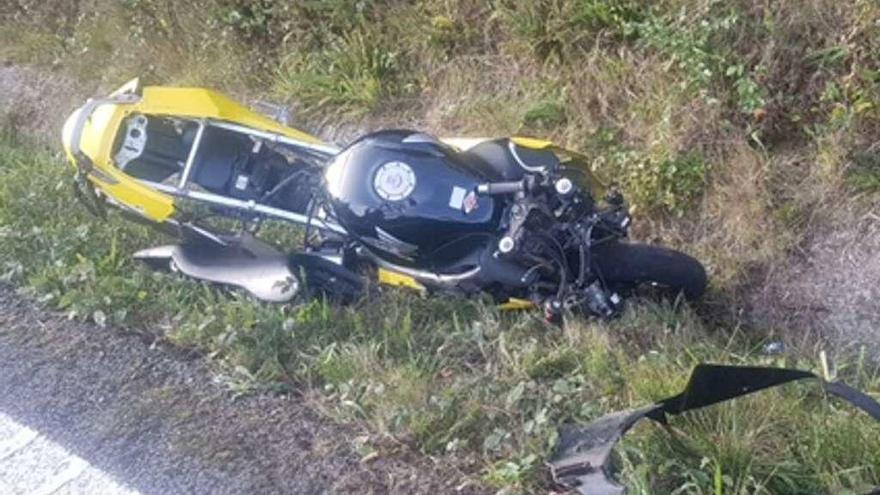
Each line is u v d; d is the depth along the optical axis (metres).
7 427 2.75
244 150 3.23
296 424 2.61
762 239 3.01
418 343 2.84
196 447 2.58
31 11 4.79
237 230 3.33
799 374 2.22
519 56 3.59
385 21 3.86
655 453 2.31
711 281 3.02
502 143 2.93
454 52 3.73
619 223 2.81
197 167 3.21
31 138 4.46
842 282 2.90
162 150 3.26
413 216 2.81
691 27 3.23
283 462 2.50
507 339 2.78
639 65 3.33
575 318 2.79
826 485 2.22
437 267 2.90
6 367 2.94
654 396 2.50
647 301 2.89
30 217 3.61
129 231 3.48
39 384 2.87
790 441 2.34
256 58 4.13
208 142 3.23
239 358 2.81
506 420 2.52
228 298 3.08
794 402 2.42
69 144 3.26
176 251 3.19
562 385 2.57
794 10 3.11
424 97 3.75
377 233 2.87
